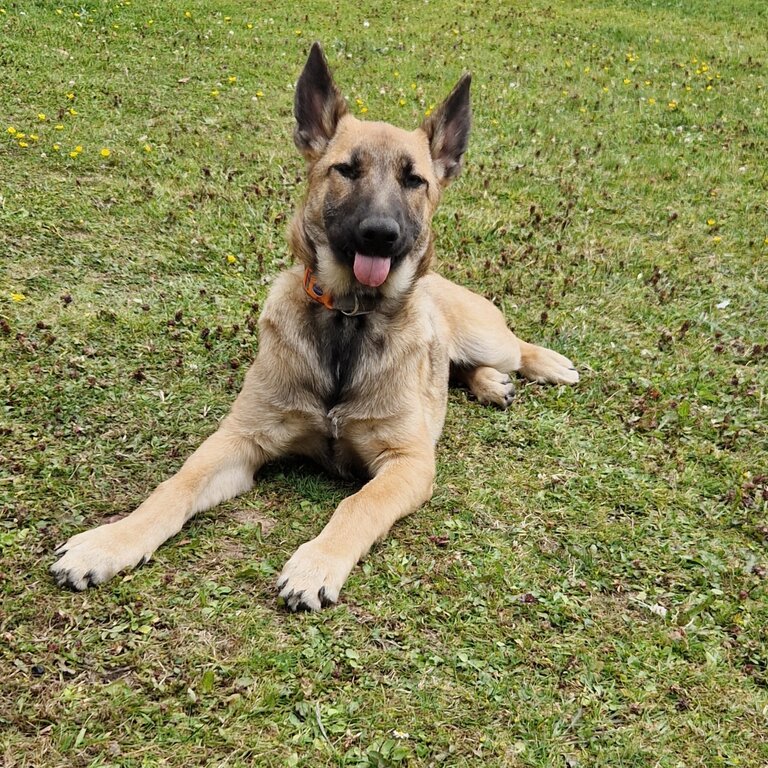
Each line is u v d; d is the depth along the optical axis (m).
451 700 1.03
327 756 0.97
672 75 3.45
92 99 2.50
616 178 2.35
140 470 1.27
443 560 1.19
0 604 1.07
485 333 1.54
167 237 1.80
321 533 1.16
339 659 1.06
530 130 2.68
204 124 2.43
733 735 1.03
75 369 1.41
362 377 1.27
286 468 1.33
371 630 1.09
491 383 1.51
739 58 3.77
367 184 1.25
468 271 1.83
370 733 1.00
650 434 1.45
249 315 1.60
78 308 1.55
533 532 1.24
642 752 1.01
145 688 1.01
